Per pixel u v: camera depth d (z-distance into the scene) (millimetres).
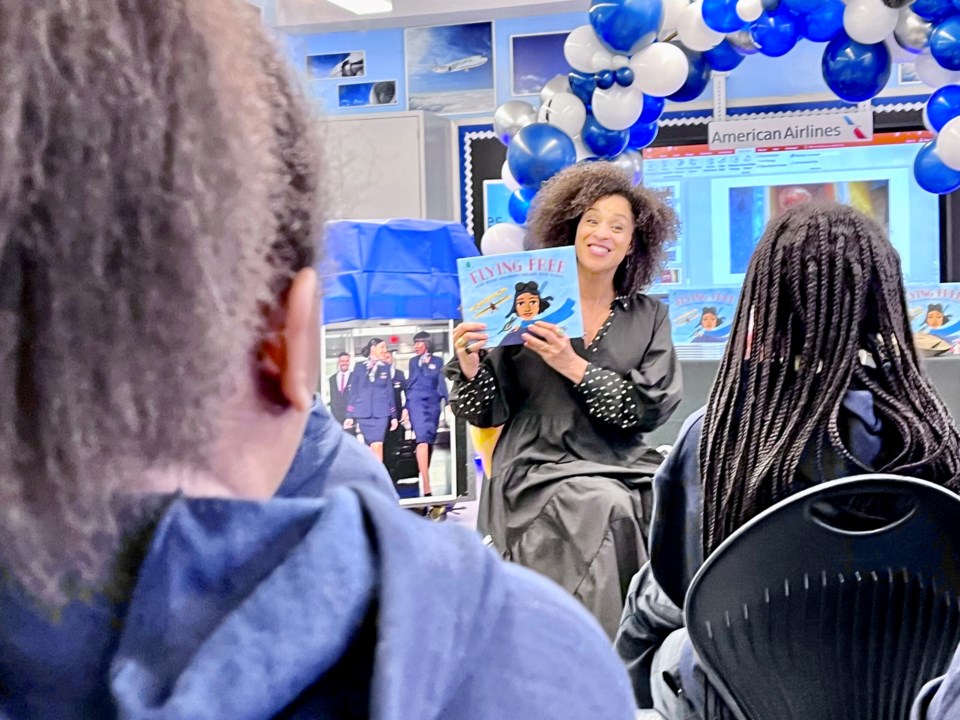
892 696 915
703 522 1124
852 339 1062
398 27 5199
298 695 259
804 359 1068
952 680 656
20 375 219
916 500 850
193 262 229
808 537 875
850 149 4766
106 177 219
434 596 277
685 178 4934
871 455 1071
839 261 1061
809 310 1065
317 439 676
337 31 5105
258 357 282
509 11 4992
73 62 218
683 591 1176
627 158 2939
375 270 2621
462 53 5164
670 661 1148
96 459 226
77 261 217
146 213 223
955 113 2717
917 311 3535
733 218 4891
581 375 2037
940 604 877
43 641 252
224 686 243
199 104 236
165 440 234
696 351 4961
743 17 2531
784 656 917
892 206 4758
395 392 2637
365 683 265
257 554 264
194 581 258
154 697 244
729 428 1104
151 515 253
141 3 233
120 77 223
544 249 2074
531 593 314
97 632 253
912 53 2578
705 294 4945
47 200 215
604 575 1915
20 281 217
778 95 4867
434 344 2654
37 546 236
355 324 2621
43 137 215
